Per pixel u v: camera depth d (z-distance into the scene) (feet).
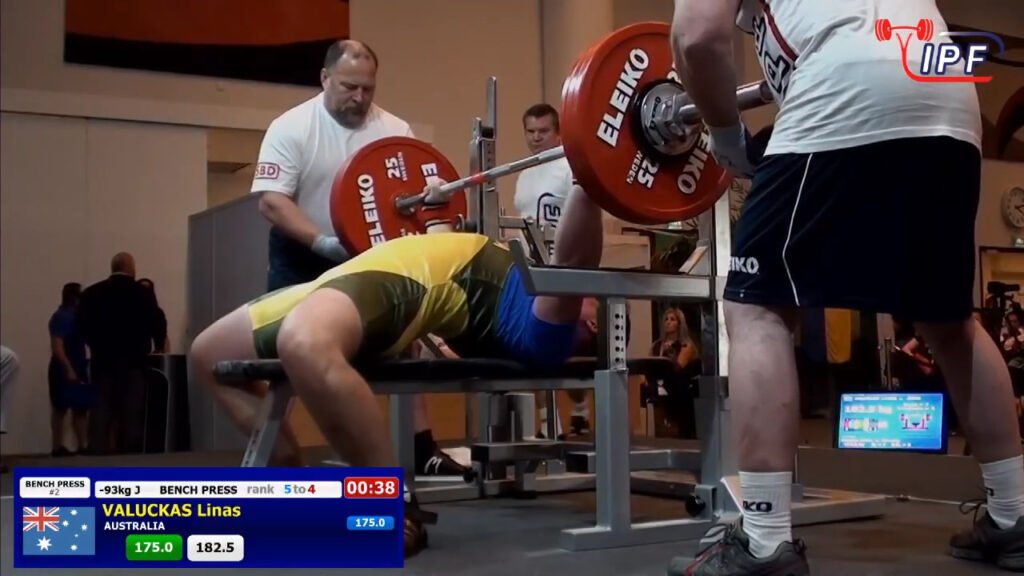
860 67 4.98
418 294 7.22
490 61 26.16
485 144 9.36
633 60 6.58
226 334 7.65
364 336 6.79
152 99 22.75
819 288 4.97
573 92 6.48
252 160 26.40
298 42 24.14
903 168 4.97
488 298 7.74
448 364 7.16
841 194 4.95
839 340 24.39
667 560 6.24
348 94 10.80
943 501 8.71
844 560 6.03
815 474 10.93
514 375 7.63
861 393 12.34
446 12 25.73
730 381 5.18
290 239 10.77
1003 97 28.78
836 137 4.95
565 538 6.72
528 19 26.66
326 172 10.98
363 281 6.92
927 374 15.94
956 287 5.27
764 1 5.33
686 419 19.03
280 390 6.79
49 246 21.91
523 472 9.82
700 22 4.97
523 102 26.45
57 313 20.68
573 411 17.01
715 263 7.38
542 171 13.53
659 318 21.21
